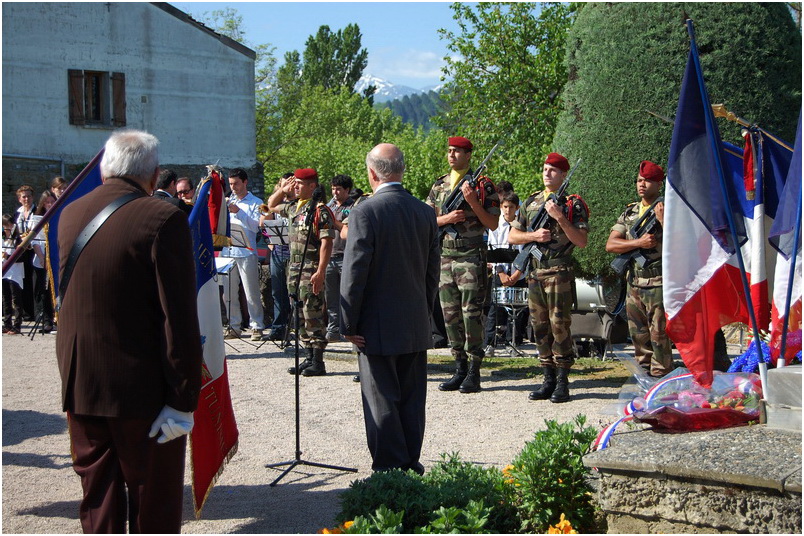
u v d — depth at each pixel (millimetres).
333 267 10430
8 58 23234
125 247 3674
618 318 10172
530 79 19219
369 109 63562
